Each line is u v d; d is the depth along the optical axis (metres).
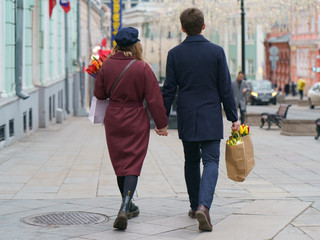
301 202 8.45
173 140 19.19
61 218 7.56
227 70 7.11
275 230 6.80
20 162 13.89
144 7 66.38
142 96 7.18
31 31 23.89
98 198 9.11
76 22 42.31
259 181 11.08
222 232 6.74
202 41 7.11
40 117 25.02
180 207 8.30
